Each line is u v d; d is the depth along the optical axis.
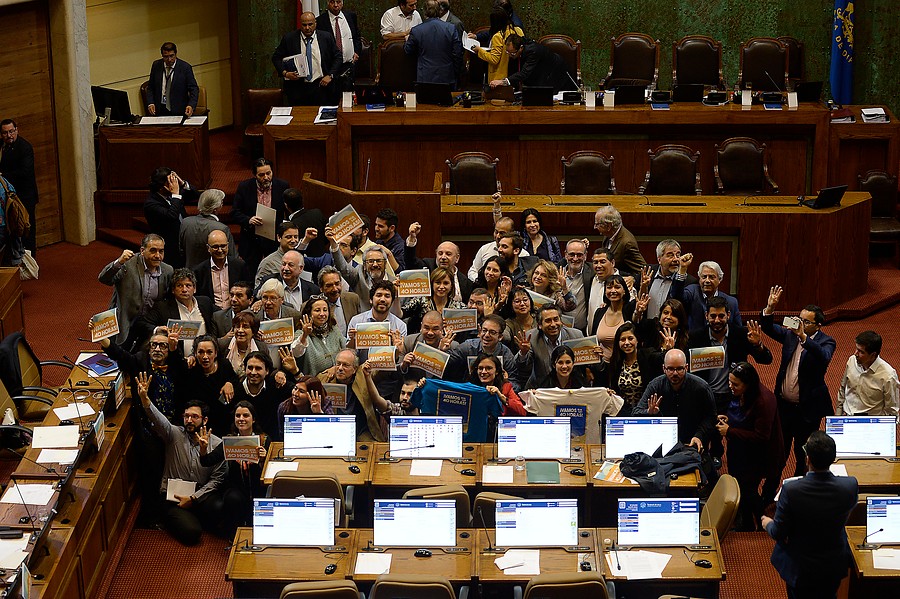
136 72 16.06
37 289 13.03
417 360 8.96
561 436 8.65
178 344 9.29
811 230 12.17
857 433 8.73
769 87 15.71
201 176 14.31
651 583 7.58
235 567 7.59
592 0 16.70
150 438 9.30
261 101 15.67
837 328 12.36
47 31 13.74
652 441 8.57
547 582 6.91
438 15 14.60
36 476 8.32
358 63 16.14
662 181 13.22
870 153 13.85
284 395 9.19
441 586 6.95
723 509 7.88
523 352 9.33
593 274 10.34
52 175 14.14
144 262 10.29
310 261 10.77
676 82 15.78
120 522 8.98
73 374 9.85
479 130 13.55
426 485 8.35
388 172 13.69
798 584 7.37
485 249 11.02
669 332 9.40
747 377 8.77
